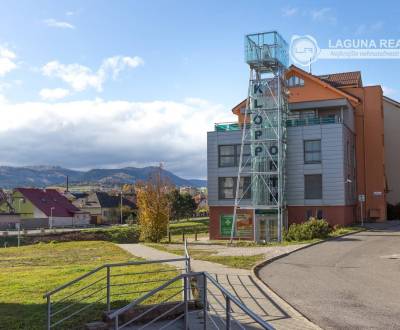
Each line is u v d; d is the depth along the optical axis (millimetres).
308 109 45656
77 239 55031
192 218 104688
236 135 42219
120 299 12633
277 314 10852
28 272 19109
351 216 43344
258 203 39281
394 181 51375
